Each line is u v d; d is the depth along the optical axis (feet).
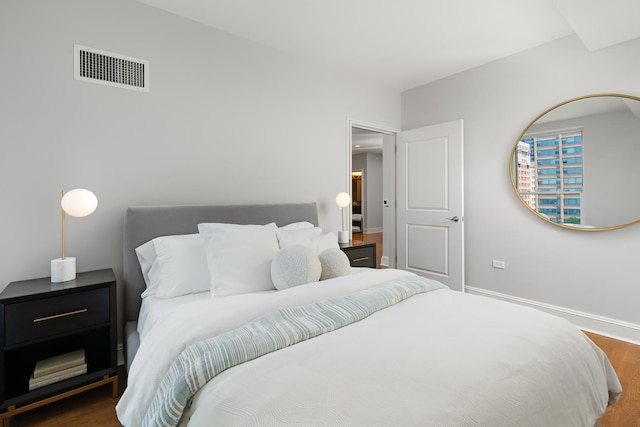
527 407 2.97
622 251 8.38
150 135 7.52
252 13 7.88
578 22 7.29
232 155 8.81
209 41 8.41
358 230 30.55
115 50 7.07
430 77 12.09
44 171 6.35
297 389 2.74
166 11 7.74
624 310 8.34
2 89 5.95
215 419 2.57
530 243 10.03
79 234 6.73
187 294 6.33
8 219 6.05
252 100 9.20
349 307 4.53
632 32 7.71
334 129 11.20
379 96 12.69
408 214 13.00
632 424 5.25
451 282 11.59
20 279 6.15
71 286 5.59
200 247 6.67
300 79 10.28
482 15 8.04
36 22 6.25
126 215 6.93
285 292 5.01
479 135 11.17
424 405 2.60
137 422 3.56
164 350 3.85
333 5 7.58
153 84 7.55
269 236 6.99
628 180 8.20
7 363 5.71
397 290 5.26
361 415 2.45
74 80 6.62
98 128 6.88
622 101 8.25
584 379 3.85
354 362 3.17
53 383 5.48
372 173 31.76
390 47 9.68
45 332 5.29
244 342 3.52
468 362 3.23
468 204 11.56
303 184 10.37
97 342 6.66
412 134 12.76
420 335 3.82
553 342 3.94
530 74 9.86
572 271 9.20
